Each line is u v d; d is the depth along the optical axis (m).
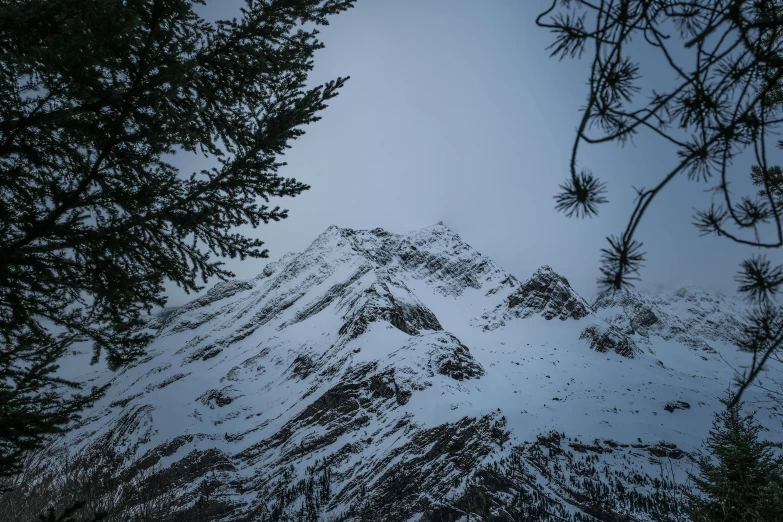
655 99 3.43
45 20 6.43
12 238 6.77
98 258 6.97
